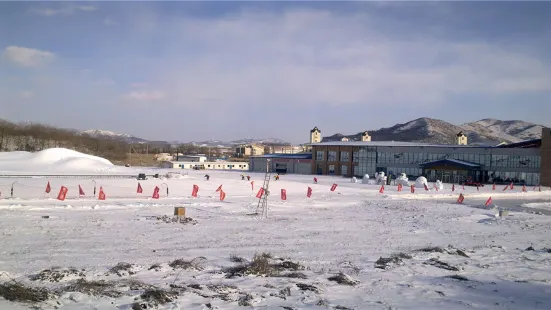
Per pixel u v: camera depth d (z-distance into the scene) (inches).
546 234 1115.9
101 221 1080.8
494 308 492.4
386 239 958.4
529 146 3708.2
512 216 1465.3
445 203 1882.4
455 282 606.5
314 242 897.5
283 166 4778.5
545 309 492.4
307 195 1884.8
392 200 1937.7
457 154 3858.3
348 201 1806.1
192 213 1294.3
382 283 587.5
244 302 470.9
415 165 3993.6
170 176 2869.1
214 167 5521.7
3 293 449.7
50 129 7042.3
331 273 633.6
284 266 660.1
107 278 557.3
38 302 438.0
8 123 6722.4
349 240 932.6
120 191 1903.3
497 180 3695.9
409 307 485.1
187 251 772.6
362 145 4210.1
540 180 3533.5
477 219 1370.6
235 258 710.5
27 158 4052.7
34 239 835.4
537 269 702.5
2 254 699.4
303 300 492.4
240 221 1169.4
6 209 1223.5
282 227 1085.8
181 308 445.4
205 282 557.0
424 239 974.4
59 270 575.2
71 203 1405.0
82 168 3668.8
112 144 7657.5
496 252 840.9
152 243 836.0
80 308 427.5
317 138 6033.5
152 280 557.9
